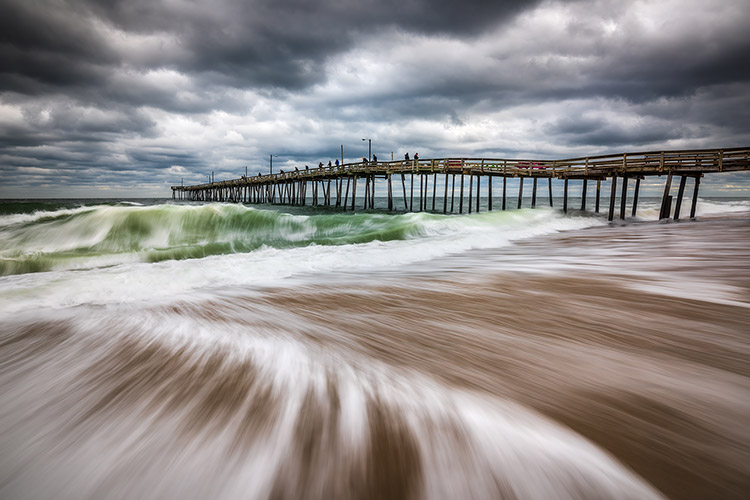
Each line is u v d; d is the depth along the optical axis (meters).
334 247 9.95
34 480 1.43
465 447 1.58
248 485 1.38
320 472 1.44
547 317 3.71
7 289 4.66
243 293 4.94
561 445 1.59
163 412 1.92
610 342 2.98
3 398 2.10
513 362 2.56
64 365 2.55
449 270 6.70
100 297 4.66
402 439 1.63
